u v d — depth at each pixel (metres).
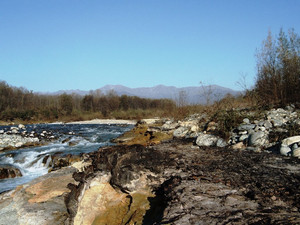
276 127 7.45
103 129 27.45
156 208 4.00
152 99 63.78
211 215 3.08
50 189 6.38
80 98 65.56
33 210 5.66
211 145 7.61
